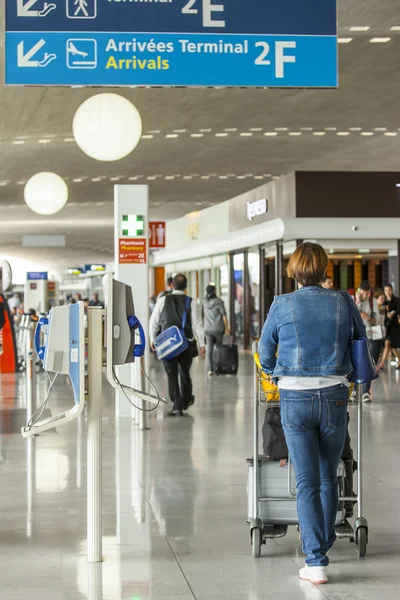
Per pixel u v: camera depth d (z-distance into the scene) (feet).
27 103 60.64
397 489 28.25
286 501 21.39
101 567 20.31
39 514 25.31
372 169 94.99
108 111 42.32
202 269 127.34
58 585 19.04
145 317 46.09
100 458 20.81
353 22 43.75
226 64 32.30
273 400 21.62
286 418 19.74
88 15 31.81
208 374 72.95
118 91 57.26
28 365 46.62
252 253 104.58
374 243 86.69
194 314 47.50
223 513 25.38
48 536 22.99
